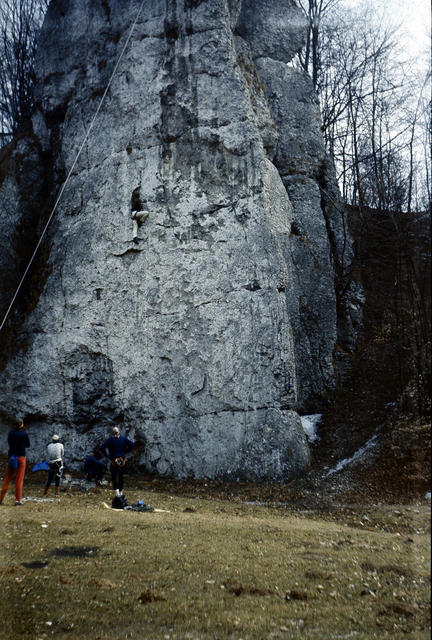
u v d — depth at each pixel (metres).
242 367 13.33
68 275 15.62
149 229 14.83
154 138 15.25
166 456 13.58
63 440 14.86
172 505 10.27
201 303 13.97
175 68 15.36
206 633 3.91
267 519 9.01
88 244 15.53
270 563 5.70
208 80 15.02
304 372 15.75
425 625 3.02
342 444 13.30
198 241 14.31
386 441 11.46
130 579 5.29
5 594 4.91
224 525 8.01
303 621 3.92
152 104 15.45
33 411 15.28
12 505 9.62
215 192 14.45
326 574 5.01
